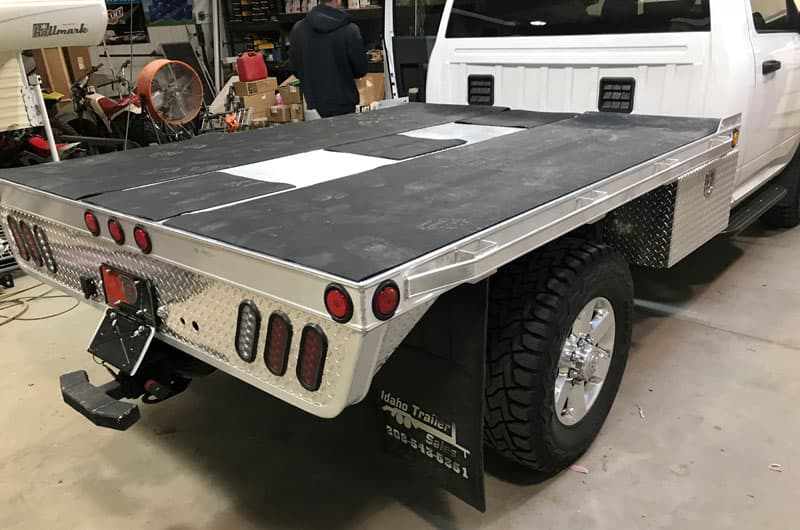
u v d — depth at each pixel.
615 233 2.51
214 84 9.81
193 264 1.59
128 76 9.23
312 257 1.36
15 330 3.64
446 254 1.40
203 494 2.26
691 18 2.77
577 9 3.11
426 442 1.87
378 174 2.14
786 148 3.83
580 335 2.16
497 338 1.95
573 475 2.27
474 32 3.58
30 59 5.08
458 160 2.29
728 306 3.52
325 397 1.38
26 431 2.69
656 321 3.38
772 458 2.31
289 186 2.04
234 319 1.55
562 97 3.26
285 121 7.60
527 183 1.91
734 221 3.31
